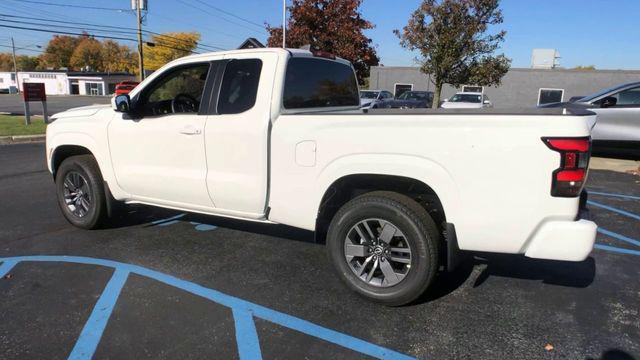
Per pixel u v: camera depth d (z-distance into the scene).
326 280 4.15
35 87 17.11
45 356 3.00
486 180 3.19
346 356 3.04
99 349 3.08
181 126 4.39
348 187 3.93
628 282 4.18
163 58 78.69
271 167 3.98
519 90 32.53
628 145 10.25
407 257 3.53
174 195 4.58
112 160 4.93
